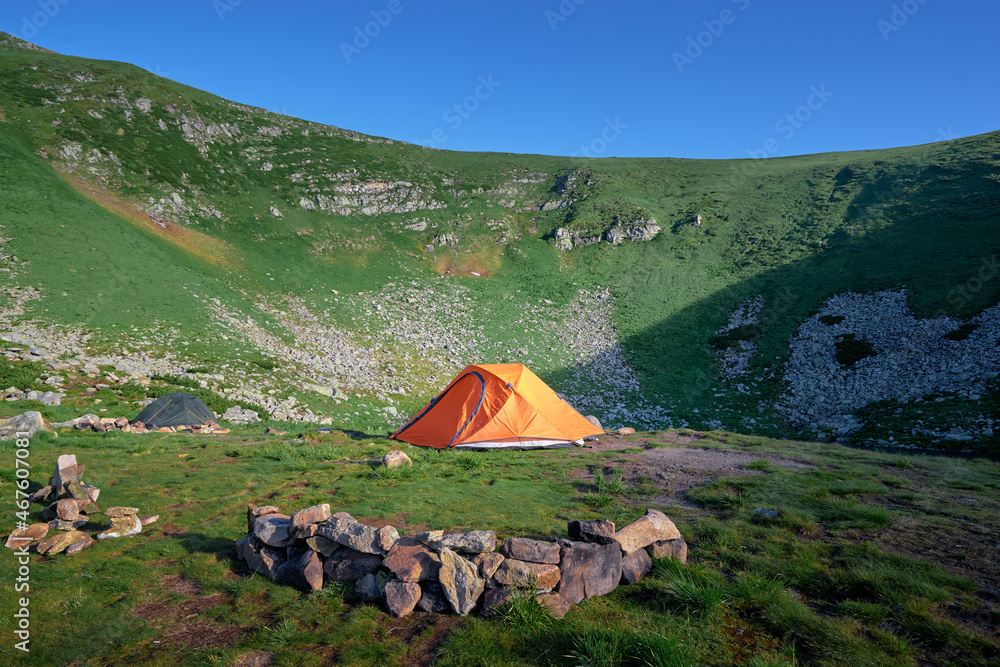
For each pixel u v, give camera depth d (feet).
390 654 13.44
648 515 19.13
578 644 13.19
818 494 26.17
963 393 90.22
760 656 12.85
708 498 26.08
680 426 105.50
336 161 267.39
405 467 33.24
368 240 216.13
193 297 122.01
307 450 40.19
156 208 171.32
